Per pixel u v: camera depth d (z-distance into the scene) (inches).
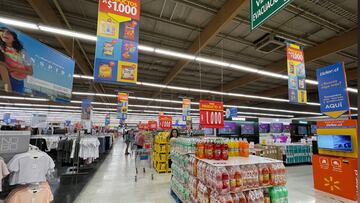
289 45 255.0
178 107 1006.4
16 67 103.0
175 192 168.2
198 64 423.5
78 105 897.5
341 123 197.5
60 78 135.6
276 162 112.2
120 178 255.9
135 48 146.9
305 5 230.5
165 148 295.4
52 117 1439.5
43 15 208.2
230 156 127.6
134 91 682.8
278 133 440.5
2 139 103.7
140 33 295.0
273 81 538.9
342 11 238.2
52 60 129.0
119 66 140.5
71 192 189.5
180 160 160.6
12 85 100.2
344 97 201.0
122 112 563.2
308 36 297.0
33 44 114.4
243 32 291.3
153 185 223.3
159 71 475.2
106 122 1015.6
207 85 596.4
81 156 257.6
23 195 99.3
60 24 249.3
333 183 194.2
